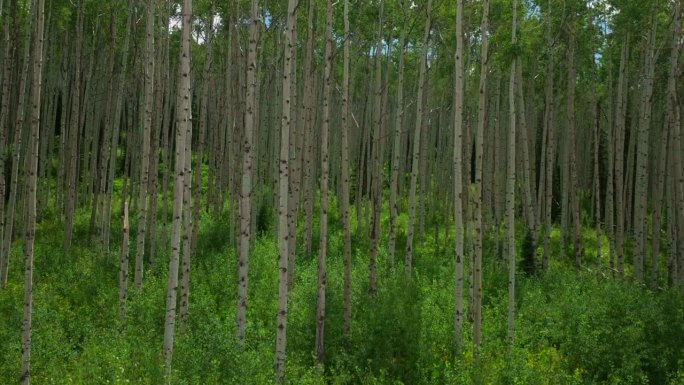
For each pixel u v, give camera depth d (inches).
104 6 809.5
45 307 490.3
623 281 653.3
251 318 536.7
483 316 532.7
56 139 1582.2
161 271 666.8
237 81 772.0
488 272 714.8
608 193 773.3
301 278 640.4
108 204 733.3
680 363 438.3
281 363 384.2
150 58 554.3
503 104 1085.8
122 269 522.6
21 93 620.4
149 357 363.3
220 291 619.8
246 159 429.7
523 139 756.0
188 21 385.4
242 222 428.8
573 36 779.4
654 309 511.2
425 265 764.0
